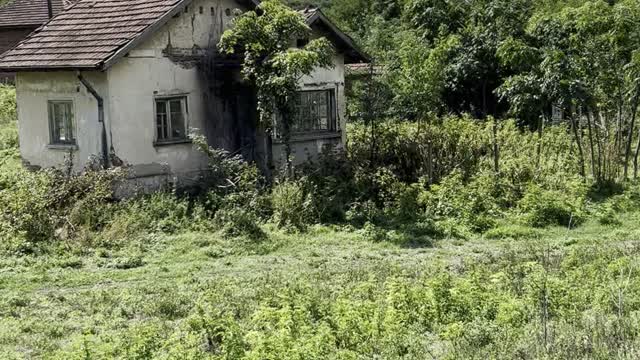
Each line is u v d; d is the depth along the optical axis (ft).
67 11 72.38
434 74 78.07
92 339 33.32
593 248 48.29
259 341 28.25
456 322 31.65
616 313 32.73
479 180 61.67
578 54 67.36
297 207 58.75
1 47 128.36
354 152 68.28
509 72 92.99
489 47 92.79
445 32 98.68
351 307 33.42
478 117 95.30
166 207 58.49
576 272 40.11
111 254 51.42
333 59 74.18
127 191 63.46
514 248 51.31
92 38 66.08
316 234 56.70
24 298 41.91
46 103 68.64
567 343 27.94
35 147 70.08
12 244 51.01
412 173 67.41
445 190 60.44
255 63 63.31
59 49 66.59
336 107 74.74
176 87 66.85
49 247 51.60
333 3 156.25
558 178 63.87
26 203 54.49
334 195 61.26
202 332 31.63
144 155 65.05
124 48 62.13
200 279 46.03
